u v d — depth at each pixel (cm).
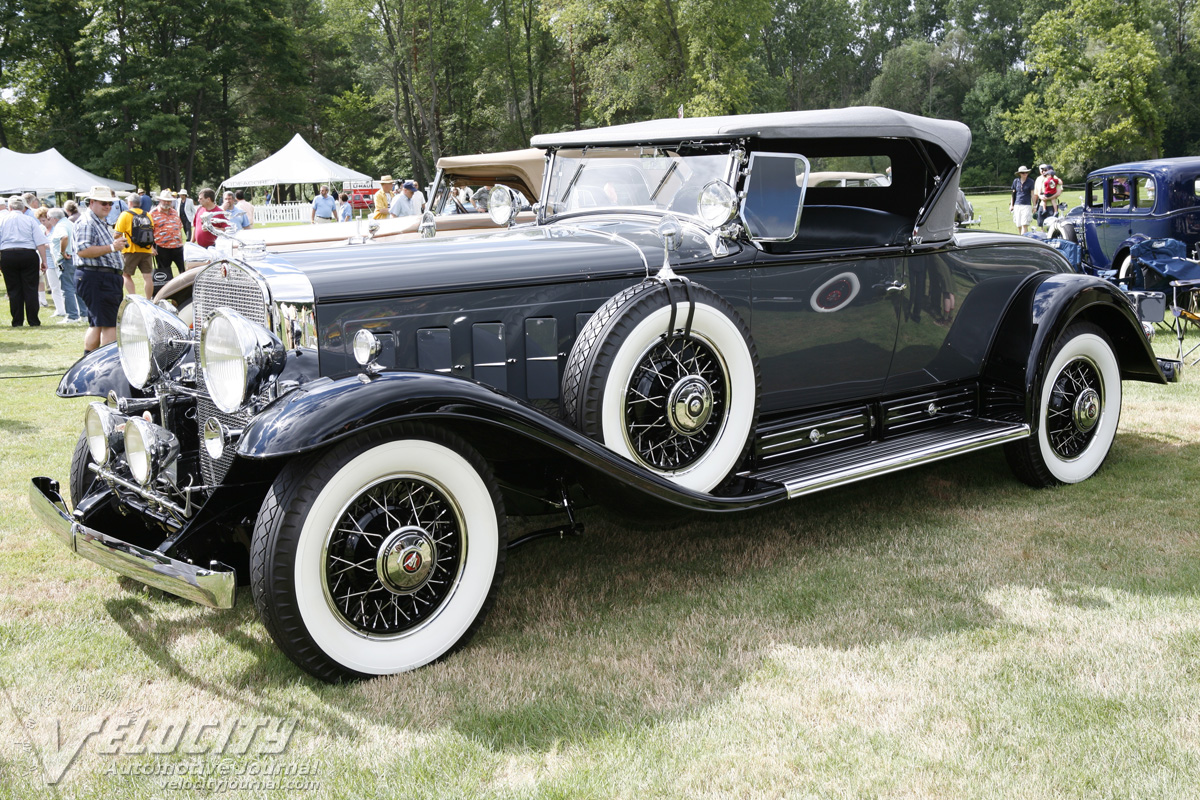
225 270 341
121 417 342
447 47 4619
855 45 8388
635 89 3534
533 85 5022
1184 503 437
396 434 275
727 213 351
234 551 321
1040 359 446
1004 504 447
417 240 383
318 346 310
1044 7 6638
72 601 354
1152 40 3291
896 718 255
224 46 4538
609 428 324
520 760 241
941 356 449
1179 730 245
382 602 287
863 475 382
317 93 5634
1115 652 290
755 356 353
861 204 455
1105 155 3800
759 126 363
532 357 348
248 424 272
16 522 443
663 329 329
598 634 317
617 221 413
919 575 361
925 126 406
